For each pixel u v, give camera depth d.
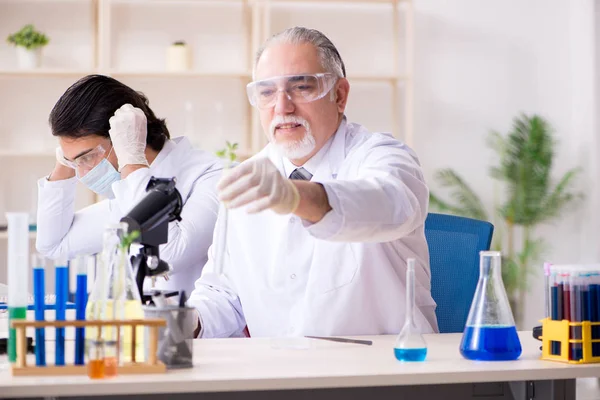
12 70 5.59
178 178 3.15
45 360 1.64
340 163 2.56
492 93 6.32
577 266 1.82
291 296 2.50
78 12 5.91
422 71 6.26
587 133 6.29
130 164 2.78
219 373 1.62
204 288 2.61
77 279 1.67
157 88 5.95
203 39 6.03
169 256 2.98
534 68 6.36
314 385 1.59
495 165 6.30
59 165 3.31
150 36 5.98
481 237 2.75
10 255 1.74
